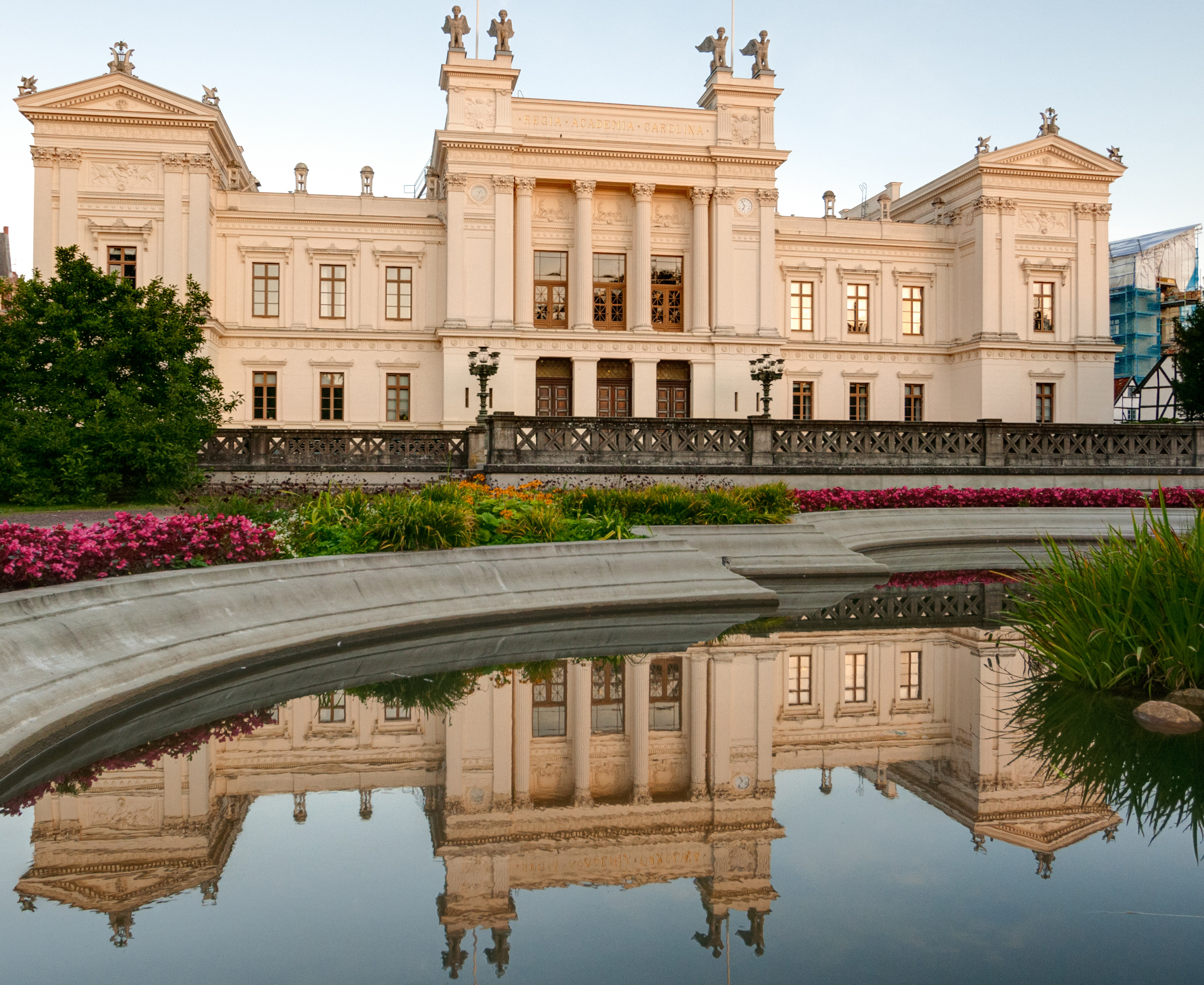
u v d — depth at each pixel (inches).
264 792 213.8
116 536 359.9
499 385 1577.3
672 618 445.4
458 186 1574.8
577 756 241.8
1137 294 2546.8
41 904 158.9
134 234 1485.0
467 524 488.7
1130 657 293.1
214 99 1553.9
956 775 222.5
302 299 1631.4
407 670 331.9
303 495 721.0
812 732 261.3
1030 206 1815.9
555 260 1676.9
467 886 165.9
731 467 882.1
